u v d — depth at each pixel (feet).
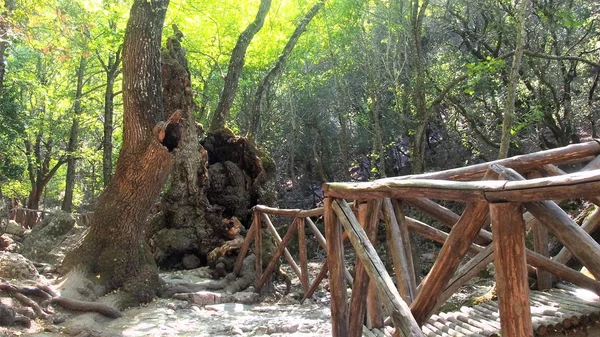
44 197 102.68
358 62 55.98
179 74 31.86
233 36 55.47
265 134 68.54
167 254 31.89
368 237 11.28
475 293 19.63
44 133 73.56
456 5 53.01
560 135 48.39
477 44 53.57
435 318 13.39
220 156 37.06
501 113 50.29
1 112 57.00
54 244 32.24
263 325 19.10
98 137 91.76
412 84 45.83
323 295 29.76
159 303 24.04
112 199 23.90
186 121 32.48
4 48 33.91
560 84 49.06
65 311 19.83
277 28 55.83
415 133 43.37
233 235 32.76
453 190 8.09
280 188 79.56
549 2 43.21
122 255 24.02
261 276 28.89
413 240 33.71
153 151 22.86
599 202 7.55
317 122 77.20
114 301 22.35
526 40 45.73
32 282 20.12
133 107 22.97
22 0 29.22
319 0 48.75
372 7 56.75
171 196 32.89
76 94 68.49
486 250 11.07
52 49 31.07
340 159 79.25
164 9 23.45
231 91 43.09
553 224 6.81
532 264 12.13
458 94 52.26
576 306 12.33
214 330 18.86
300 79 71.87
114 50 54.39
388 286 9.10
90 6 36.06
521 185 6.87
